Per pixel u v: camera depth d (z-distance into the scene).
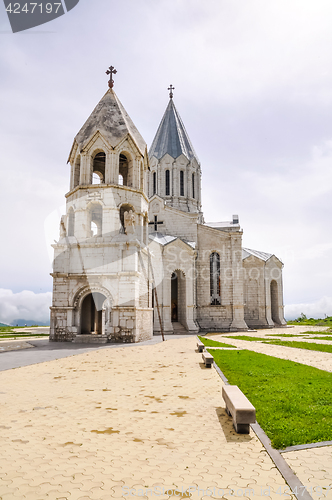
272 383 12.01
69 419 8.12
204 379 12.89
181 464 5.77
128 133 29.31
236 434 7.21
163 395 10.45
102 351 21.47
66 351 21.36
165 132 55.22
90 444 6.62
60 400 9.81
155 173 53.50
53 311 27.42
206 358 15.60
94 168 32.88
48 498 4.68
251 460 5.94
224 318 44.12
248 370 14.66
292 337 34.94
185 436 7.08
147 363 16.75
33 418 8.20
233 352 21.55
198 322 44.19
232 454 6.19
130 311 26.27
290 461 5.82
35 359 17.84
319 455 6.07
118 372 14.28
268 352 22.20
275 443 6.52
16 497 4.69
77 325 27.11
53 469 5.56
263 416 8.21
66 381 12.42
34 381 12.41
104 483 5.10
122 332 26.20
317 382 12.22
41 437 6.98
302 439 6.74
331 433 7.00
